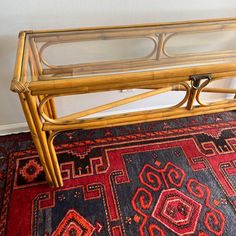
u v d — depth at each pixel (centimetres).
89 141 139
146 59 106
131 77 76
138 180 119
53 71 92
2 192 114
